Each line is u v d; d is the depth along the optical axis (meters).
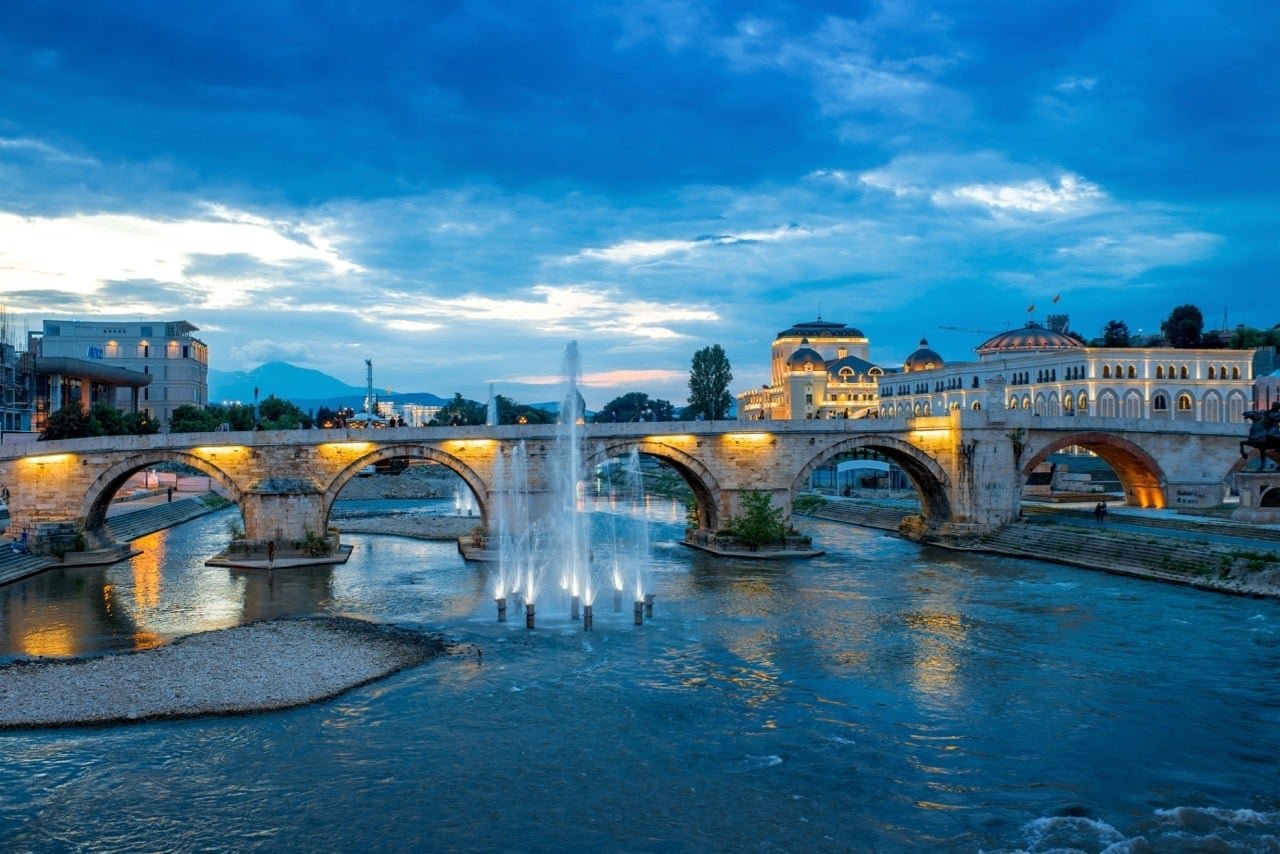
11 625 61.81
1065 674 50.28
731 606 67.50
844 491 150.12
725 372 192.75
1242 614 62.62
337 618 62.16
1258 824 33.75
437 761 39.12
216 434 90.00
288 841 32.78
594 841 32.81
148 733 41.72
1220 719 43.53
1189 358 157.75
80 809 34.91
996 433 98.38
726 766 38.75
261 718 43.59
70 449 89.12
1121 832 33.28
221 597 71.56
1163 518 93.88
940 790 36.56
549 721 43.62
